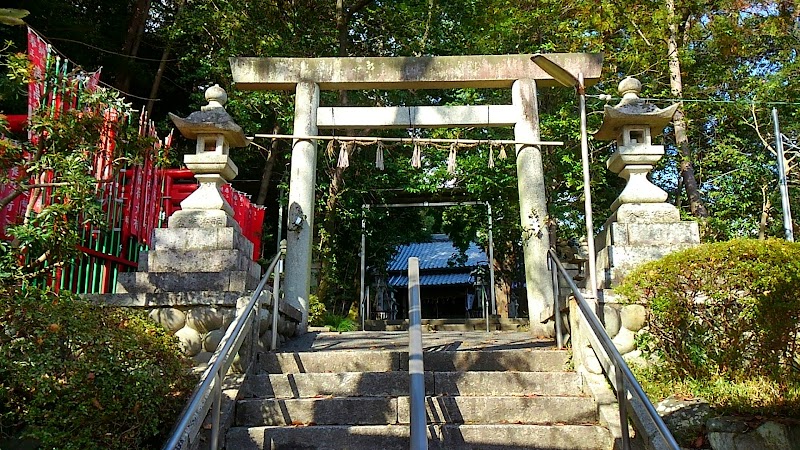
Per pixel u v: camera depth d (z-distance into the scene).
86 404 3.39
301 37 12.36
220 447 4.02
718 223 11.17
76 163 4.66
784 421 3.72
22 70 4.78
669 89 12.07
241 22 11.46
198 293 5.18
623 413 3.71
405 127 7.56
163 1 14.09
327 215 12.23
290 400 4.40
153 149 5.45
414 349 3.34
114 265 7.58
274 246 14.66
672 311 4.48
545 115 10.88
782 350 4.30
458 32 13.11
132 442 3.56
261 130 13.23
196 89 13.25
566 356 5.03
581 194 12.29
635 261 5.48
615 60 11.75
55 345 3.55
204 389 3.26
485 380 4.67
